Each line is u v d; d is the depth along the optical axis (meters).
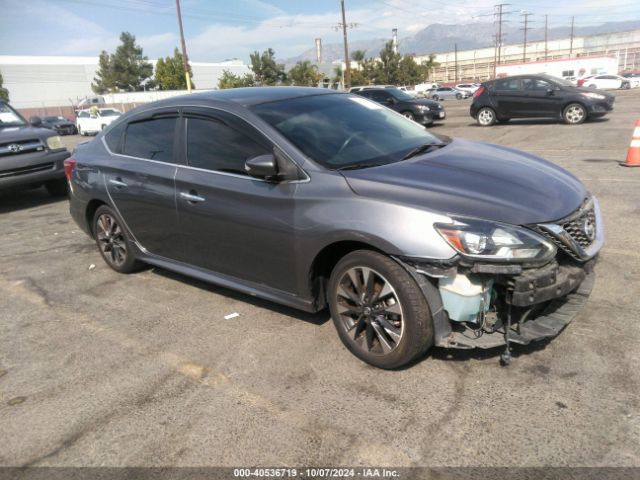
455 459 2.38
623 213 5.75
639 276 4.07
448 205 2.81
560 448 2.38
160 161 4.24
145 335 3.83
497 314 2.96
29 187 8.68
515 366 3.01
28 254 6.09
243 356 3.41
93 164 4.95
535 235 2.73
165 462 2.51
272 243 3.44
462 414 2.66
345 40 50.41
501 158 3.62
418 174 3.17
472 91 53.38
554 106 15.41
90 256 5.86
